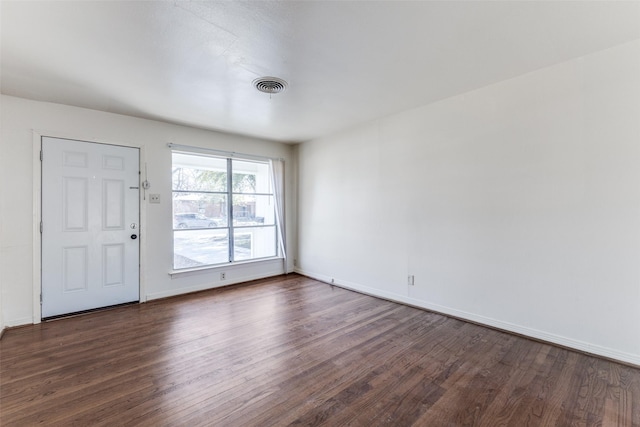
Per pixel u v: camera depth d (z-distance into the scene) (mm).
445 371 2115
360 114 3600
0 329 2705
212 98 3020
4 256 2861
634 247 2141
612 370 2104
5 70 2393
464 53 2230
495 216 2818
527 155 2609
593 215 2299
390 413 1688
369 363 2225
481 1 1657
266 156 4863
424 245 3383
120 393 1855
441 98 3131
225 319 3096
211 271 4266
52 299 3104
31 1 1587
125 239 3547
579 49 2207
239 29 1887
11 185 2904
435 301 3307
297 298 3820
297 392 1878
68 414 1664
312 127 4117
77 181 3244
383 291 3826
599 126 2260
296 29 1894
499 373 2086
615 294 2219
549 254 2516
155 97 2984
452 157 3109
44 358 2285
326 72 2490
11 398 1798
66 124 3170
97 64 2312
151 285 3734
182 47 2088
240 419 1636
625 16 1808
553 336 2506
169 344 2525
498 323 2822
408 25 1870
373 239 3938
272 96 2984
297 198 5203
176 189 4137
